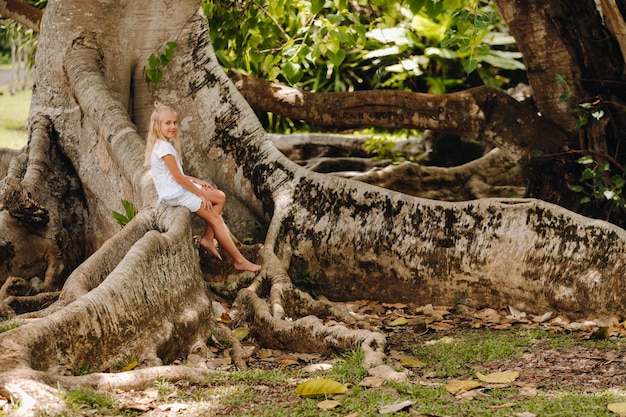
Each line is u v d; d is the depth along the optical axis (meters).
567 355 5.95
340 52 8.72
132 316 5.59
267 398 4.82
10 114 18.53
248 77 10.06
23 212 8.09
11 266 8.00
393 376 5.15
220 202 7.50
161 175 7.18
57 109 8.88
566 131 9.38
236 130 8.98
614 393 4.87
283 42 10.87
